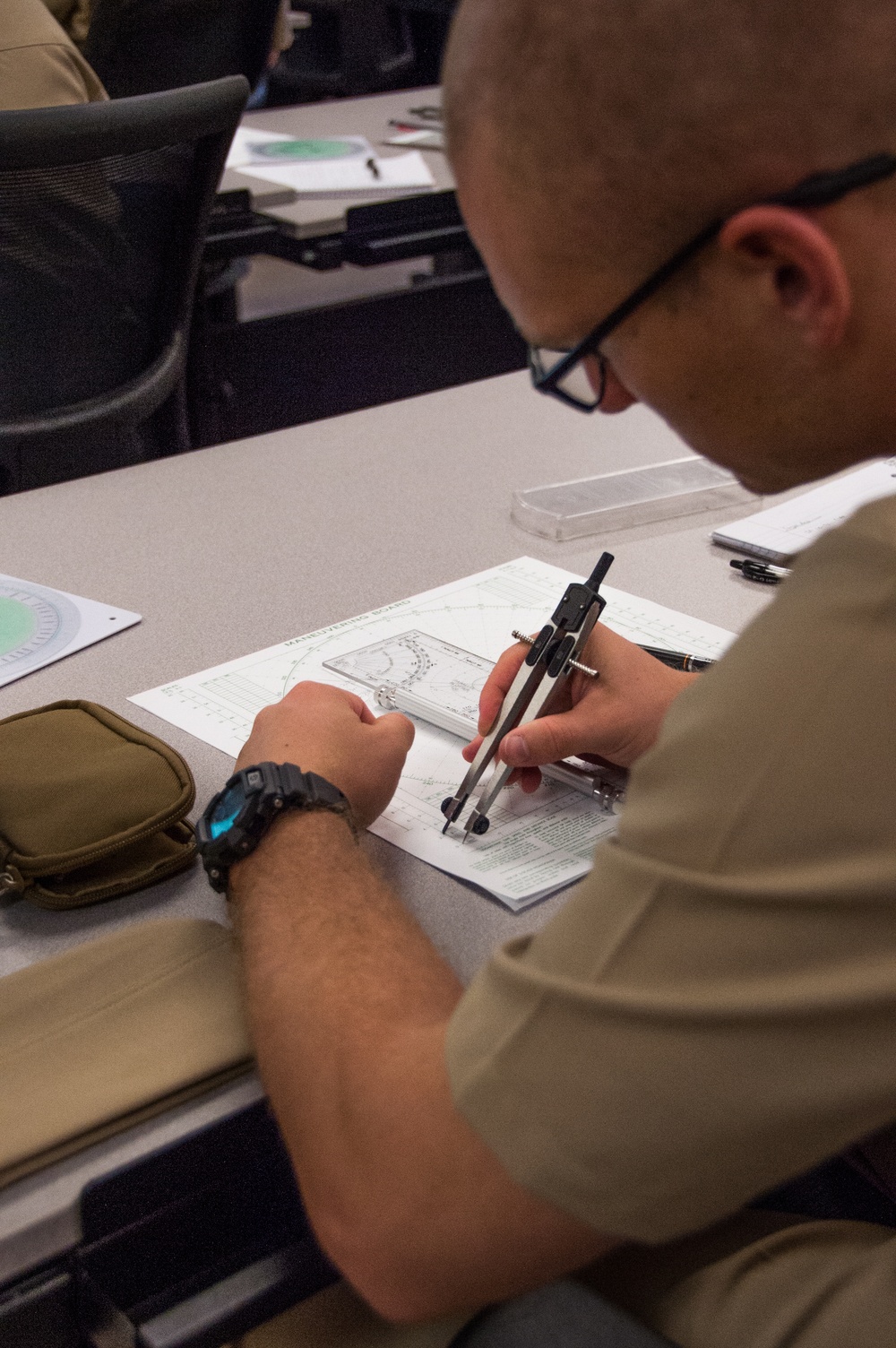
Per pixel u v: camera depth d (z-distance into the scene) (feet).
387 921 2.16
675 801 1.59
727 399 1.78
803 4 1.43
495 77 1.65
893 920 1.48
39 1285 2.01
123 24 7.89
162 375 6.83
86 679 3.20
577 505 4.16
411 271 14.70
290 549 3.94
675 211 1.60
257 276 14.43
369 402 10.97
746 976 1.52
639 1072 1.56
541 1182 1.61
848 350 1.65
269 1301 2.02
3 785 2.60
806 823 1.50
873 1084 1.50
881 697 1.49
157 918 2.43
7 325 6.17
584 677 2.77
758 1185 1.60
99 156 5.73
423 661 3.25
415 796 2.78
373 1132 1.78
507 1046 1.65
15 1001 2.12
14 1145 1.86
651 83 1.51
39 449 6.59
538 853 2.59
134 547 3.97
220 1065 2.02
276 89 13.83
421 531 4.08
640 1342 1.97
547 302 1.80
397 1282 1.76
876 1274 2.00
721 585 3.69
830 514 4.10
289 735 2.62
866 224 1.53
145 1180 2.08
